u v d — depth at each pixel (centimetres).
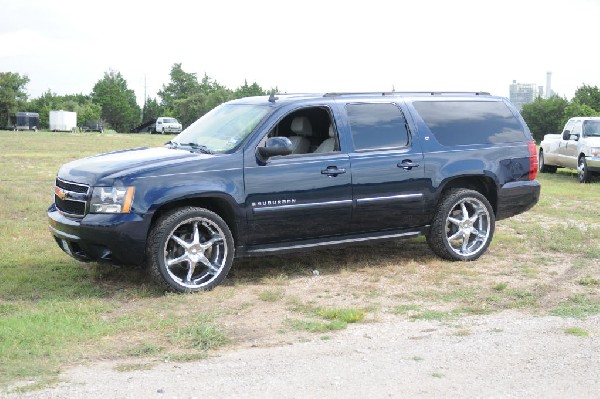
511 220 1178
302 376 465
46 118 10644
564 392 438
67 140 4809
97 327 571
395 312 634
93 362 496
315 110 779
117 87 11600
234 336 562
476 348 525
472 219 856
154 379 460
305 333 570
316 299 680
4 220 1110
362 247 929
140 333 566
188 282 700
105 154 782
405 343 540
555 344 534
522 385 450
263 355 512
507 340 545
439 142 837
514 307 654
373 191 786
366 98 812
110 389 441
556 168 2272
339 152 772
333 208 763
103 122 10962
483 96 901
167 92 11694
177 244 701
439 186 829
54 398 425
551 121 5778
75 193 693
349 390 440
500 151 874
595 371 475
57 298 668
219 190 702
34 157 2741
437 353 514
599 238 1003
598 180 2003
